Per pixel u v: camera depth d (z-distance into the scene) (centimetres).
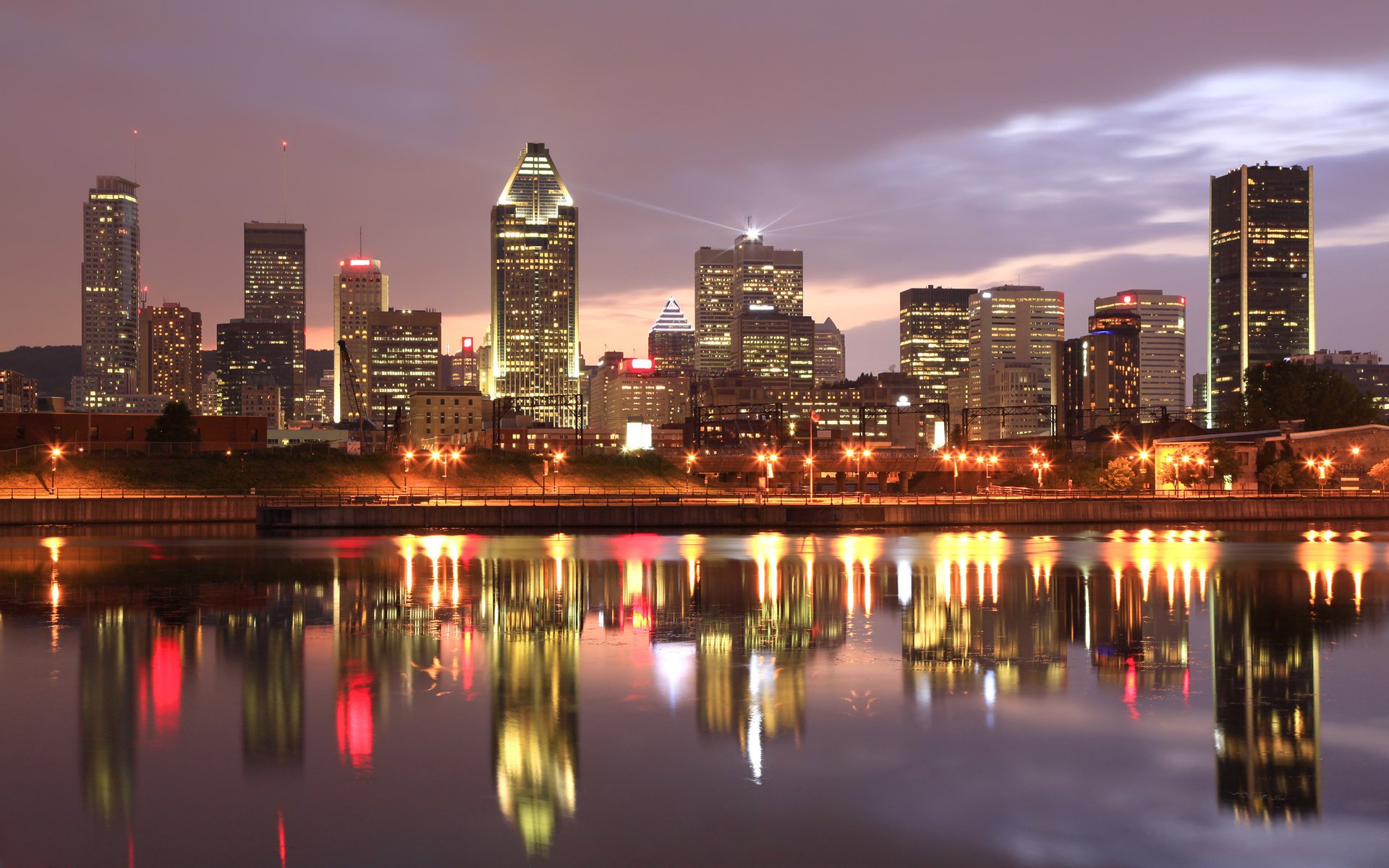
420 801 2625
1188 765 2883
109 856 2338
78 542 10362
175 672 4006
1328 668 4075
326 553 9131
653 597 6084
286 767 2866
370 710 3434
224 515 13562
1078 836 2417
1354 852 2338
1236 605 5697
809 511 13625
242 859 2319
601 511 13238
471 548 9869
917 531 12900
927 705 3500
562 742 3080
